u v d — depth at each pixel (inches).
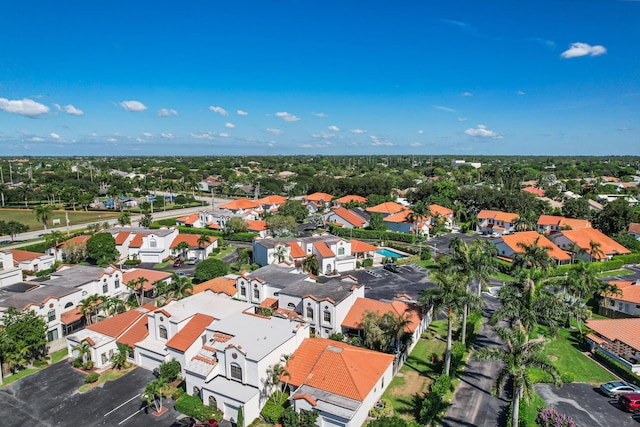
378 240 5108.3
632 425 1686.8
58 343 2359.7
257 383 1749.5
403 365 2164.1
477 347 2383.1
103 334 2269.9
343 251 4013.3
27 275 3587.6
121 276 3088.1
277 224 5142.7
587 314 2506.2
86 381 2000.5
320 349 1935.3
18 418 1743.4
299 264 3727.9
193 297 2503.7
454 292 1998.0
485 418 1724.9
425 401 1674.5
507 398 1872.5
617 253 4244.6
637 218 5497.1
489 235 5497.1
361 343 2240.4
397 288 3380.9
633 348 2150.6
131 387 1972.2
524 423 1609.3
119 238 4288.9
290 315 2456.9
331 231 5521.7
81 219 6505.9
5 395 1907.0
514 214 5723.4
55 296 2513.5
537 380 2010.3
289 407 1694.1
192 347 2025.1
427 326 2655.0
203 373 1829.5
